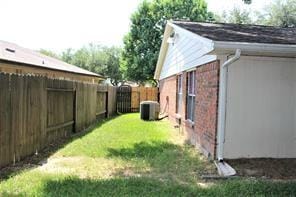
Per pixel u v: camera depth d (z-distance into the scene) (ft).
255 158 26.81
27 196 17.65
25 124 26.20
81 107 43.93
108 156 28.19
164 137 39.11
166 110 62.34
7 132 23.16
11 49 53.78
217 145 26.63
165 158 27.71
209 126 28.32
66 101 37.60
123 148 31.68
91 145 32.78
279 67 26.73
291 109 26.96
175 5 99.09
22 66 43.32
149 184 20.17
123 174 22.84
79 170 23.57
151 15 98.78
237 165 25.03
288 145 27.09
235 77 26.37
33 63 46.78
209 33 27.55
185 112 40.29
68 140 35.55
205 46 25.25
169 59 58.39
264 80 26.63
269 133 26.91
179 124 44.83
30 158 26.89
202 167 24.99
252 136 26.78
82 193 18.37
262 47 23.03
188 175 22.74
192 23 38.58
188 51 39.42
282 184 20.42
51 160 26.48
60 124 35.40
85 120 46.34
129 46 100.68
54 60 71.92
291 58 26.66
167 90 61.31
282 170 23.93
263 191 19.20
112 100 70.85
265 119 26.81
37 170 23.08
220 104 26.09
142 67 98.68
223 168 23.70
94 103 52.65
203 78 31.04
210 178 22.07
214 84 27.20
